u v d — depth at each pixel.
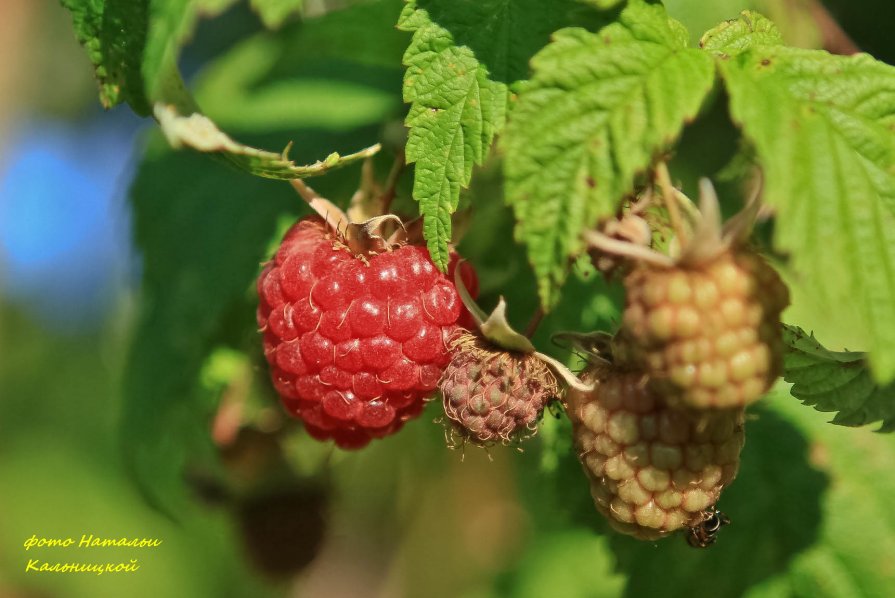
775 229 0.19
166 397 0.25
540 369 0.21
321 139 0.26
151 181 0.27
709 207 0.19
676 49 0.20
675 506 0.20
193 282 0.25
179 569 0.41
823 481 0.24
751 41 0.20
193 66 0.33
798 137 0.20
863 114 0.20
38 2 0.43
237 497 0.26
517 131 0.20
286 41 0.26
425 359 0.21
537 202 0.19
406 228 0.21
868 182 0.19
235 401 0.25
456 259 0.21
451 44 0.20
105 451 0.44
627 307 0.20
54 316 0.46
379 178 0.22
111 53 0.22
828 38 0.24
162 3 0.22
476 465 0.30
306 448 0.26
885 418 0.22
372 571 0.33
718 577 0.24
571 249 0.19
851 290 0.19
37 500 0.43
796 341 0.22
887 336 0.19
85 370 0.46
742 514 0.24
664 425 0.20
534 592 0.29
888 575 0.24
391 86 0.27
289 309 0.21
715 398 0.19
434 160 0.20
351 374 0.21
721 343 0.19
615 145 0.19
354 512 0.32
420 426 0.27
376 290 0.21
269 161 0.21
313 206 0.21
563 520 0.28
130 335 0.27
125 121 0.45
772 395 0.24
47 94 0.44
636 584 0.24
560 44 0.20
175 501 0.26
